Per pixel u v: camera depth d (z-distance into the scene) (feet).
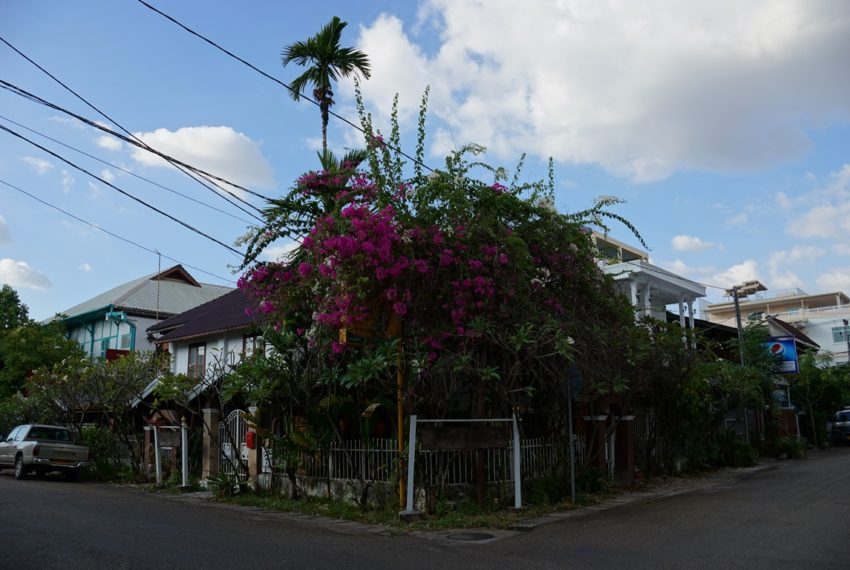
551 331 38.32
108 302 125.39
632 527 33.04
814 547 26.61
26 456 64.59
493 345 38.63
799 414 109.09
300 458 43.39
